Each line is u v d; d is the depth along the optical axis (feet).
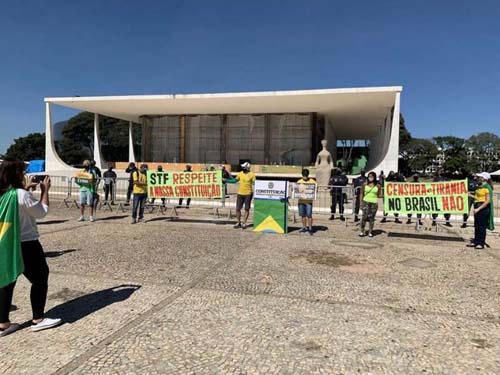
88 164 35.32
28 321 12.19
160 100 92.68
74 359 9.80
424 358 10.13
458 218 41.16
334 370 9.44
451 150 253.65
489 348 10.77
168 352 10.26
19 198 10.96
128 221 35.78
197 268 19.12
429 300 14.87
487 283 17.30
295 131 108.47
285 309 13.64
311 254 22.93
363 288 16.28
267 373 9.25
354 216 38.14
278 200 30.35
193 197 35.17
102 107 105.29
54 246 23.93
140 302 14.11
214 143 115.55
